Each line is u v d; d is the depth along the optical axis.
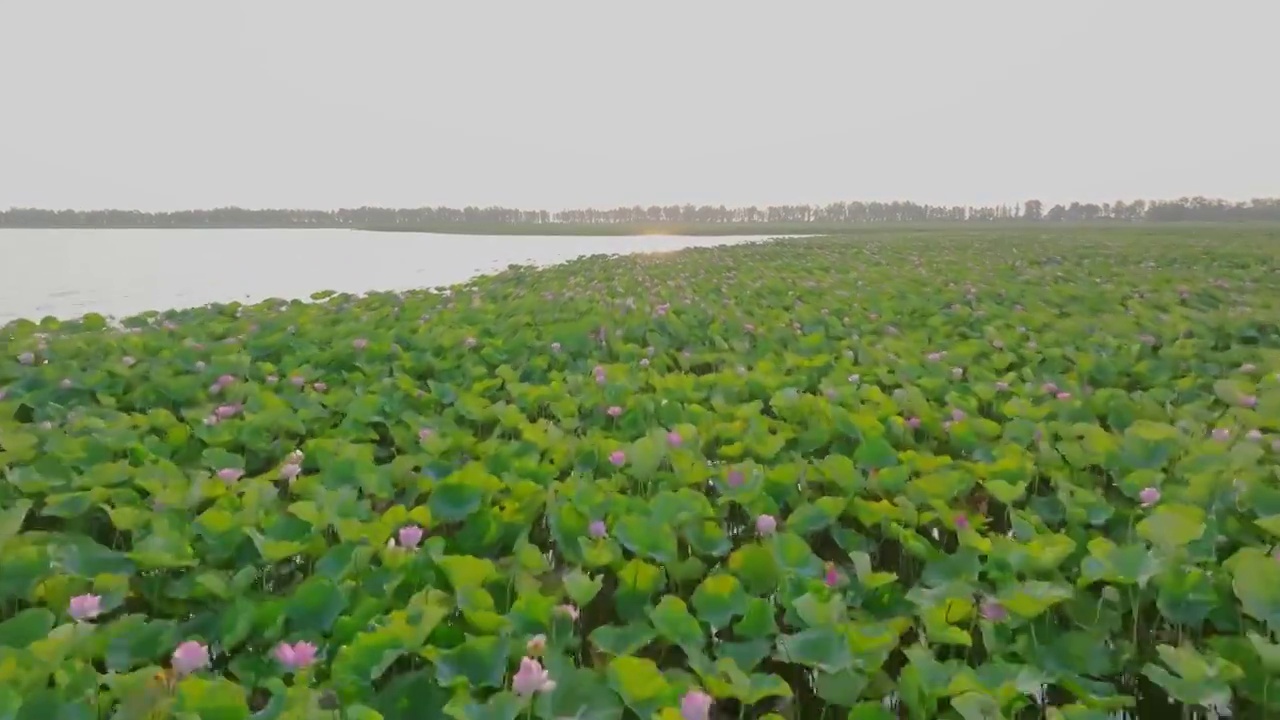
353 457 4.43
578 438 5.17
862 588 3.28
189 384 6.31
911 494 4.14
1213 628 3.20
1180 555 3.16
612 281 16.59
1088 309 10.95
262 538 3.46
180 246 47.41
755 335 9.24
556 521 3.69
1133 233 42.72
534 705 2.47
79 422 5.16
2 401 5.84
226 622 2.95
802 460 4.73
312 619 3.00
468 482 3.97
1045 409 5.50
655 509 3.85
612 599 3.54
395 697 2.57
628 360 7.98
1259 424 5.13
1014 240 33.59
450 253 38.53
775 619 3.34
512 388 6.25
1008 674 2.64
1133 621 3.21
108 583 3.15
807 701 2.97
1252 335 8.80
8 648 2.53
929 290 13.09
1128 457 4.52
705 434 5.27
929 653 2.72
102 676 2.47
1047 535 3.41
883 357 7.51
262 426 5.27
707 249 30.86
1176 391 6.35
